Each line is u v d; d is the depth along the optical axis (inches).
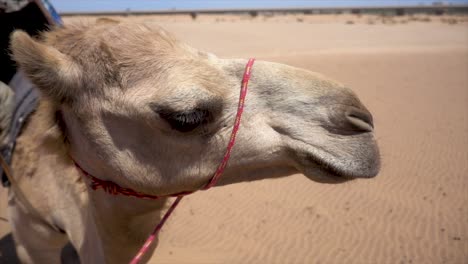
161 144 25.5
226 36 403.9
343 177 25.7
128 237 29.6
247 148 26.4
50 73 25.0
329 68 220.4
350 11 941.2
